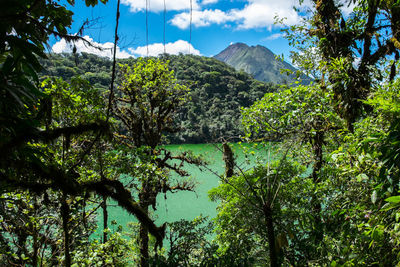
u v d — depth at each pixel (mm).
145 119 15398
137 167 7320
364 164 3006
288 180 5445
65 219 4824
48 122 3270
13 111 2031
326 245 4016
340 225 3412
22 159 2412
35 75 1778
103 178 4629
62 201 4680
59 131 3115
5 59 1799
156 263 5328
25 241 6473
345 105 5164
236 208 5984
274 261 3727
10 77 1703
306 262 4320
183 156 14578
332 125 5742
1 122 1864
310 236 4109
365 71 5457
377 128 3117
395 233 2156
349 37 5949
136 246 8961
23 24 1767
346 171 3348
